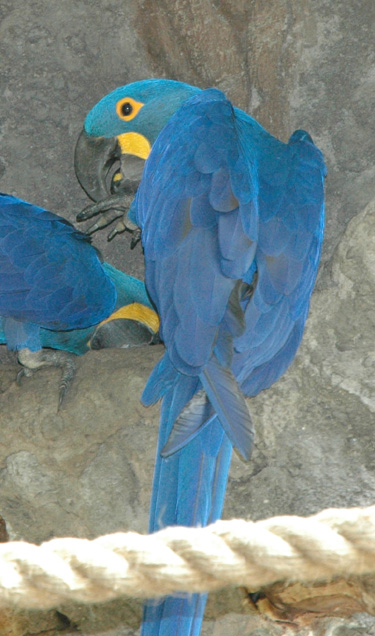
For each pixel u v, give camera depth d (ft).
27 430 20.12
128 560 10.58
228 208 17.44
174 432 14.67
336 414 19.34
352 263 20.48
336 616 18.02
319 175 19.63
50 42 24.06
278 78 23.66
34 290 20.27
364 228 20.67
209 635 18.58
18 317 20.39
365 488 18.84
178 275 16.80
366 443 19.11
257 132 20.45
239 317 16.49
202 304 16.42
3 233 20.44
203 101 20.36
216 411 14.94
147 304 22.88
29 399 20.52
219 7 23.58
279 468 19.19
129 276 23.07
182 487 15.26
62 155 24.39
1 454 20.17
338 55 23.36
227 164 18.19
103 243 24.95
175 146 19.10
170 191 18.19
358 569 10.66
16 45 23.99
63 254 20.59
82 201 24.63
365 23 23.24
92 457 19.81
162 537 10.70
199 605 13.92
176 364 16.01
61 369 21.12
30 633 18.79
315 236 18.78
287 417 19.38
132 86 23.18
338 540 10.61
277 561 10.60
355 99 23.40
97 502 19.63
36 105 24.20
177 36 23.95
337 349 19.88
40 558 10.52
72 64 24.18
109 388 20.13
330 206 23.54
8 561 10.50
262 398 19.53
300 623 18.33
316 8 23.30
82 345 22.31
